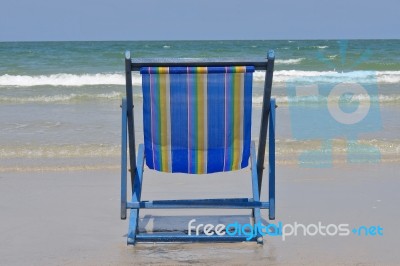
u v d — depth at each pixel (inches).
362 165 347.6
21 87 868.6
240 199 226.2
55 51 1909.4
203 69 203.9
